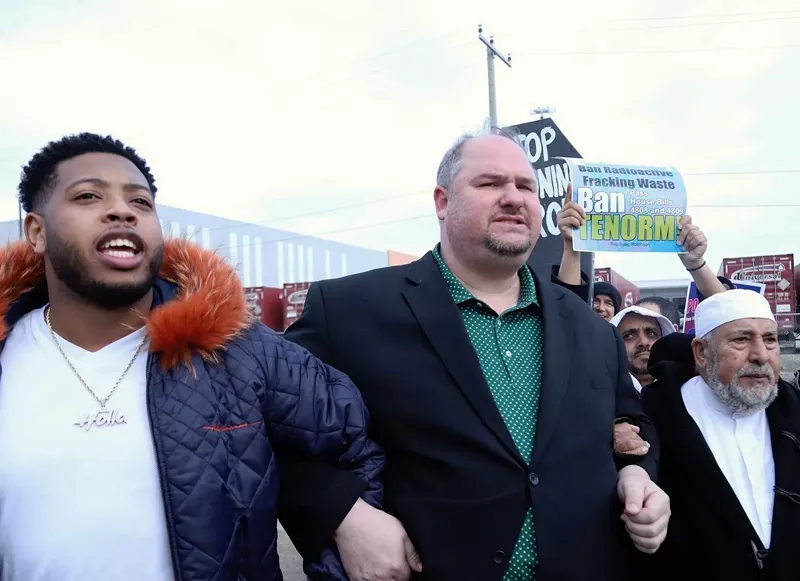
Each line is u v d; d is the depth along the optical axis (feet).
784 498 6.82
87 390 4.40
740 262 48.55
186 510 4.19
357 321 6.21
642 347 11.03
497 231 6.12
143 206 4.63
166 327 4.51
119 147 4.76
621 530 5.84
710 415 7.68
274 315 60.75
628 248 9.62
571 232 9.51
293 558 14.02
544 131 13.89
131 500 4.17
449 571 5.26
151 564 4.16
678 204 9.78
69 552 4.00
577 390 6.09
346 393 5.41
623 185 9.67
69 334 4.61
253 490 4.56
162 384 4.49
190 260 5.07
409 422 5.69
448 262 6.67
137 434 4.33
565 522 5.45
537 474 5.54
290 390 5.06
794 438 7.13
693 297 13.78
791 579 6.51
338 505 5.06
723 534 6.84
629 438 6.28
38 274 4.92
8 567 4.03
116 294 4.42
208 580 4.17
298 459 5.29
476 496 5.41
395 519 5.30
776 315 44.27
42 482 4.07
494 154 6.31
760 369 7.20
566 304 6.75
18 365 4.47
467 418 5.61
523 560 5.41
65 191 4.36
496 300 6.59
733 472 7.22
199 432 4.41
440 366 5.85
